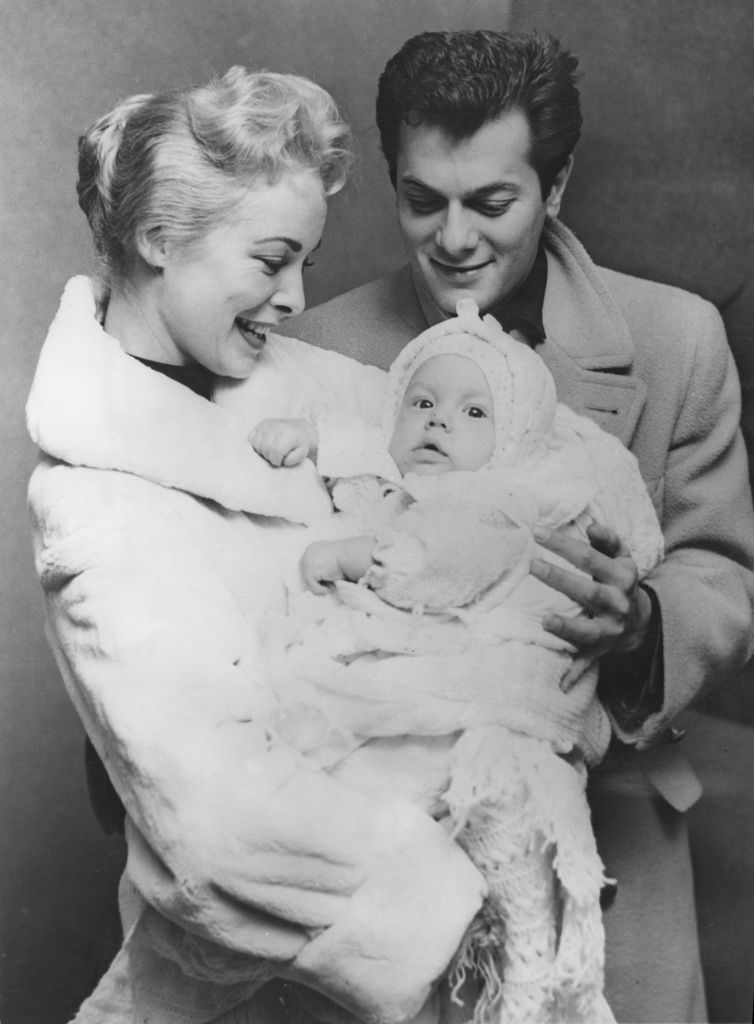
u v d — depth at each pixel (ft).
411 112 5.52
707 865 5.97
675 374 6.00
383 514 5.20
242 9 6.51
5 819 6.82
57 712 6.93
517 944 4.44
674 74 6.24
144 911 4.60
